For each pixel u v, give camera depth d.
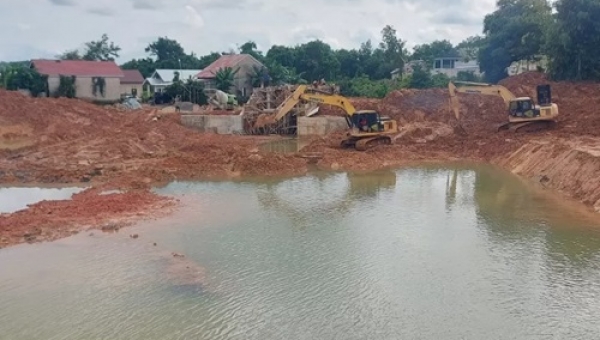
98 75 78.75
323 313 17.66
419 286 19.61
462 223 27.09
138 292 19.36
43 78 75.19
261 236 25.47
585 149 35.06
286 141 57.69
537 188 34.66
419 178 38.75
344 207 30.67
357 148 48.22
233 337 16.22
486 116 57.81
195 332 16.52
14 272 21.23
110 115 59.22
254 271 21.22
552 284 19.56
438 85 82.19
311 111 61.91
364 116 47.91
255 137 59.34
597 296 18.53
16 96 53.25
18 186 36.00
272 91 66.94
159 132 53.25
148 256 22.89
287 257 22.70
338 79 96.38
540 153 39.28
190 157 43.12
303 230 26.36
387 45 102.06
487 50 75.56
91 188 34.81
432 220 27.73
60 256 22.91
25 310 18.03
